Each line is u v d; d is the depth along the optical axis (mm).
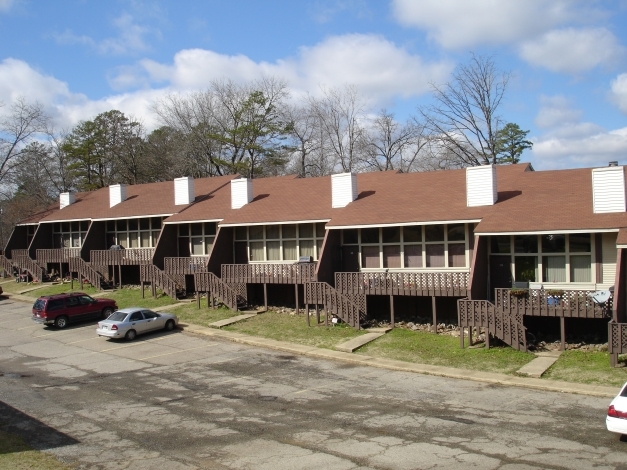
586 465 10492
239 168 57469
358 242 28094
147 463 11445
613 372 17484
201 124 61156
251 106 58562
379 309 27312
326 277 26969
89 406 15875
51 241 45281
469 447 11648
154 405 15742
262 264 30000
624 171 23250
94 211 41375
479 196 25188
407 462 10938
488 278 24094
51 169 69250
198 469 11055
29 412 15453
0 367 21500
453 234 25781
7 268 46875
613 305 18547
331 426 13352
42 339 26828
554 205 23438
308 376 18625
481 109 47750
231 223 30984
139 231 39312
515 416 13773
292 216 29562
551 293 20656
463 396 15820
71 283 39562
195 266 31812
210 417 14430
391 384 17375
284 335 24938
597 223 20859
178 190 37781
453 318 25375
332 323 26016
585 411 14039
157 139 66625
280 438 12625
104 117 67000
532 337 21703
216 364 20734
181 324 27875
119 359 22156
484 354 20406
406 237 26906
